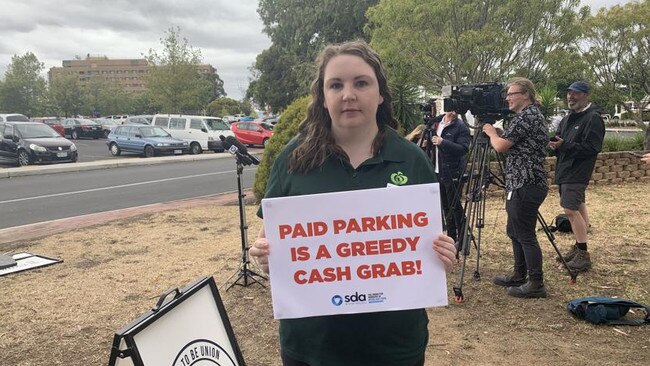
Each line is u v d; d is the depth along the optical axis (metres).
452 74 12.80
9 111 54.56
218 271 5.32
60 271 5.50
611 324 3.79
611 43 13.44
